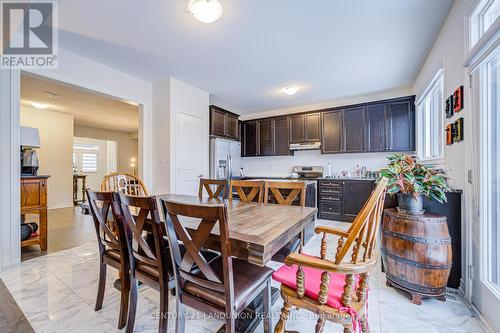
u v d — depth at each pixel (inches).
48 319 61.9
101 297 65.6
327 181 173.5
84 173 361.4
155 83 152.2
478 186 65.3
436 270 67.3
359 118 173.2
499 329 54.7
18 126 96.6
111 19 87.7
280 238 47.5
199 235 41.1
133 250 56.1
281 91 171.5
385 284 81.0
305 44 105.7
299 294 44.4
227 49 110.6
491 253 62.2
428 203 79.6
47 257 103.4
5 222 93.2
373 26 92.0
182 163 153.8
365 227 42.4
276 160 221.6
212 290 43.8
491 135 62.9
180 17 86.6
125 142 344.8
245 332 55.2
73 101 191.2
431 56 109.8
